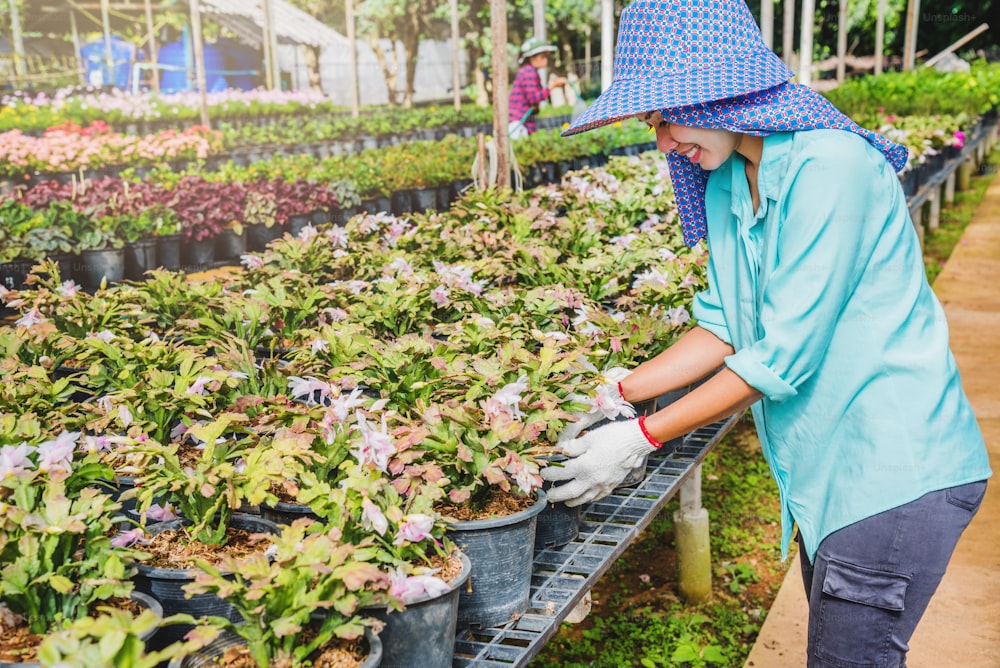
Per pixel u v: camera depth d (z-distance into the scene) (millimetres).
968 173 13352
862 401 1831
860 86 14109
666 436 1987
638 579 4023
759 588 3893
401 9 25766
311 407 2260
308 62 25984
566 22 27266
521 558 1924
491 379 2246
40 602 1578
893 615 1870
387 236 4527
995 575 3584
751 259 1980
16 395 2387
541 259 3826
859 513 1838
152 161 11109
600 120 1802
